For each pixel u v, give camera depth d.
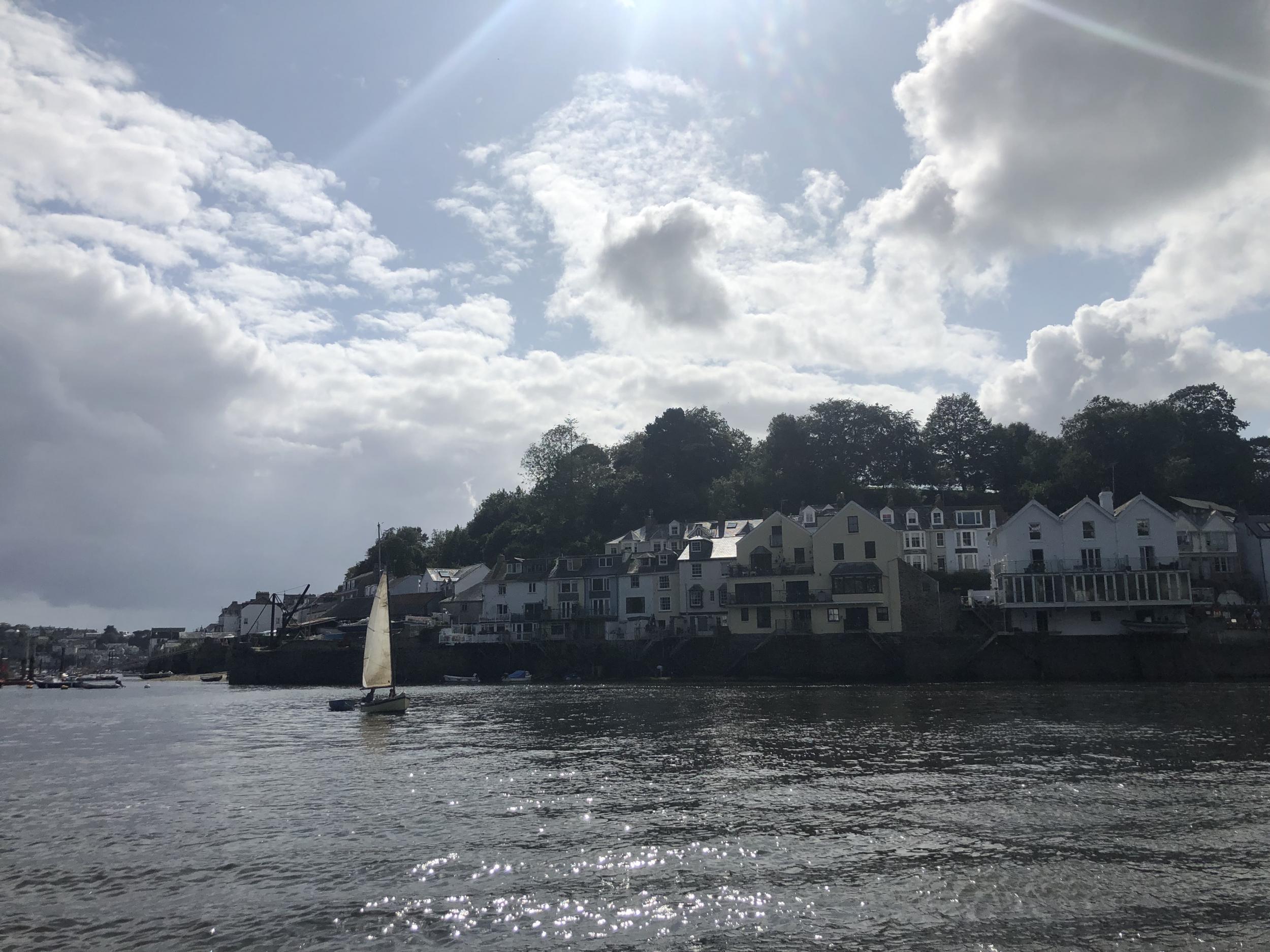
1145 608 81.38
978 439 144.25
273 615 152.12
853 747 40.75
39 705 96.19
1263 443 129.62
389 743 48.28
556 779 34.97
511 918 18.92
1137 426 117.75
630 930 18.14
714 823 26.73
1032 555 85.56
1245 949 16.86
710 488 144.88
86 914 20.05
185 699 96.25
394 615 144.00
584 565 117.44
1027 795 29.53
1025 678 79.94
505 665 105.75
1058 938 17.48
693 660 93.81
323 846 25.45
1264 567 92.81
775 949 17.08
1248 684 71.50
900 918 18.56
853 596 88.69
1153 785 30.67
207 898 20.98
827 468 138.25
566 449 146.38
